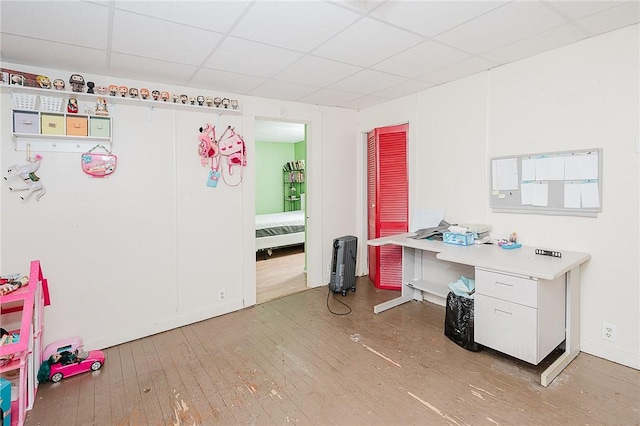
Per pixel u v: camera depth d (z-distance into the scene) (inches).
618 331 90.9
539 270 80.9
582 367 89.7
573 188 96.8
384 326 120.3
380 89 135.9
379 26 81.1
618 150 88.6
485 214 120.0
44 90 94.7
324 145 164.9
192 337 115.7
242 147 135.6
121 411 77.7
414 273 147.2
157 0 66.9
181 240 125.0
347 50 95.3
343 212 174.2
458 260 96.2
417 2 70.5
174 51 92.4
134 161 114.0
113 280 111.6
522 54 102.2
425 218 139.2
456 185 128.8
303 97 145.9
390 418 73.0
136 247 115.6
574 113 95.9
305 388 84.7
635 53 84.6
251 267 143.3
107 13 71.6
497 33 86.9
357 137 176.1
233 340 112.3
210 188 131.0
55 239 101.7
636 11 76.8
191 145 125.7
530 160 105.8
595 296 94.6
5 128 93.4
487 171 118.3
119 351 107.0
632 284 88.1
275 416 74.8
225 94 134.5
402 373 89.9
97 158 106.7
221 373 92.4
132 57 95.7
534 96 104.0
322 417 74.1
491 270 91.0
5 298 76.6
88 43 85.8
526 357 85.2
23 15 71.4
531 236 107.9
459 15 76.7
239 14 73.5
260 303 146.8
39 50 89.1
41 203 99.3
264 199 303.9
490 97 115.6
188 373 92.8
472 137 122.2
